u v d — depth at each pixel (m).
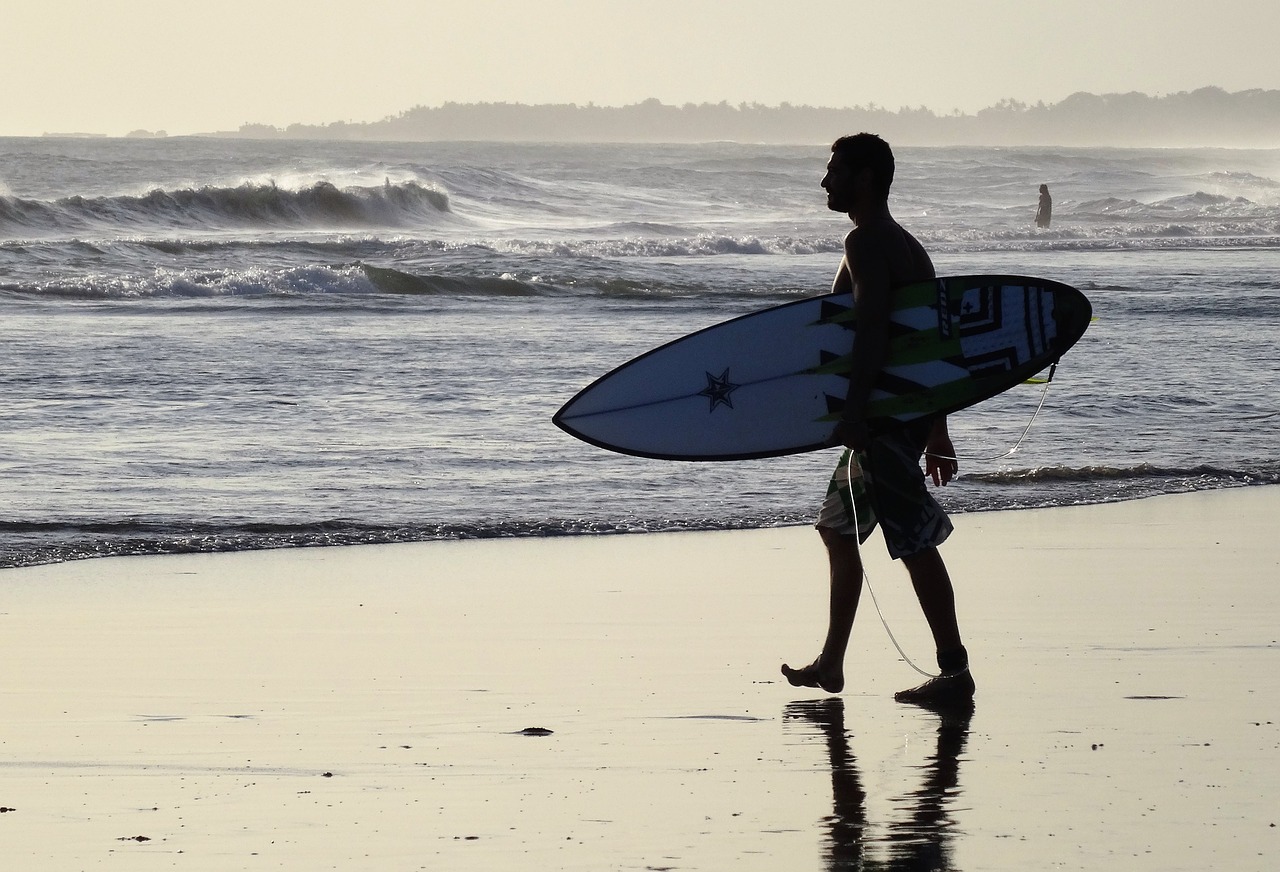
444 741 15.14
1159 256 130.75
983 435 41.03
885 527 16.83
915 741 15.03
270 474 34.06
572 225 172.38
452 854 11.59
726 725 15.76
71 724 15.81
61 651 19.27
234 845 11.84
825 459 37.88
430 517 29.97
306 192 156.50
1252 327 68.88
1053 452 38.62
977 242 152.62
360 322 70.94
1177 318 72.75
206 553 26.67
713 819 12.45
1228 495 33.19
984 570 24.88
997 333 17.22
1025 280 17.28
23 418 40.81
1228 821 12.24
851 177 17.50
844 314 18.41
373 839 11.95
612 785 13.49
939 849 11.60
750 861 11.37
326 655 19.17
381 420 41.97
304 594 23.23
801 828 12.18
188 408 43.34
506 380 50.44
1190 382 50.84
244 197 151.38
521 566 25.69
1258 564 25.48
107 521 28.84
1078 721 15.75
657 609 22.23
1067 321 17.30
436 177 193.50
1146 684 17.41
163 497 31.31
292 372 51.53
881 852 11.55
